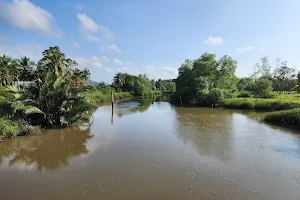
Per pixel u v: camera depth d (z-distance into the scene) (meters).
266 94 35.53
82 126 16.55
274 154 9.51
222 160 8.74
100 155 9.55
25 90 14.55
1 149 10.60
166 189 6.28
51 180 7.05
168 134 13.58
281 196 5.89
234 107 29.92
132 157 9.20
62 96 15.54
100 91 55.25
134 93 79.62
